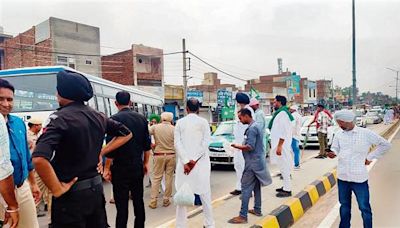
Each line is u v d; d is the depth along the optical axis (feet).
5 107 11.71
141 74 106.32
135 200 15.69
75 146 9.04
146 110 50.52
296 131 34.19
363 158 16.05
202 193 16.35
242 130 24.36
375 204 23.45
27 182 12.48
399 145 61.21
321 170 34.24
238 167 24.63
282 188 24.35
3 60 99.19
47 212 22.15
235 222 17.93
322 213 21.74
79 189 9.16
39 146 8.41
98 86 34.35
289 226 19.22
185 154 16.16
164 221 20.58
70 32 88.79
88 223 9.80
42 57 86.48
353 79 68.33
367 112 154.71
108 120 11.55
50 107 29.60
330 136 50.26
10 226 10.16
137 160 15.37
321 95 249.55
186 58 94.12
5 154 9.74
